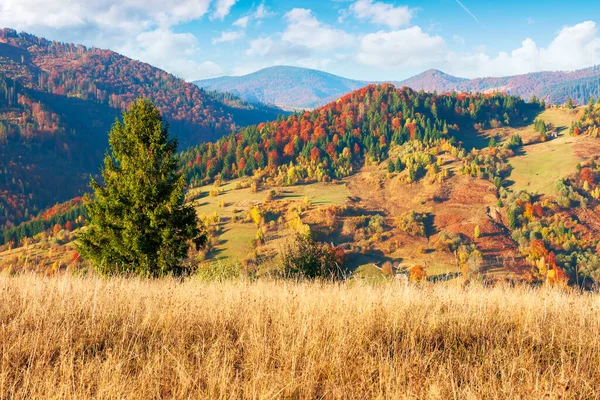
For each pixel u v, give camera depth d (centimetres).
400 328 441
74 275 758
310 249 1681
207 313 479
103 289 592
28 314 450
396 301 515
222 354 365
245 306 513
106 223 1653
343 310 471
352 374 329
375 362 345
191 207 1770
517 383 316
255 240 10981
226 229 12688
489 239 11675
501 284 631
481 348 396
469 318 471
